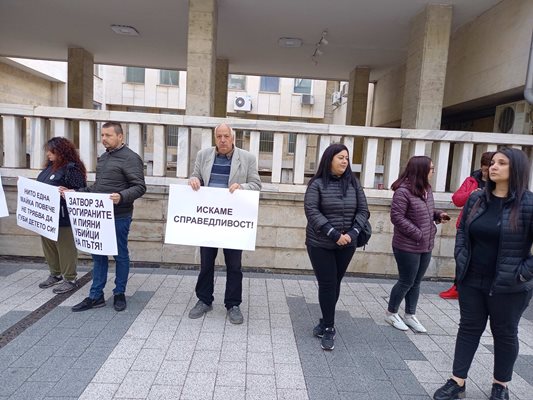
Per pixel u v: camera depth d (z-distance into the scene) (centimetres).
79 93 1141
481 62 702
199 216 386
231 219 384
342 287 512
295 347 347
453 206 539
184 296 450
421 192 360
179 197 386
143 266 553
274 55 1098
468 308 277
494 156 264
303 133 544
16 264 537
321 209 337
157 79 2252
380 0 682
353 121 1204
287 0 707
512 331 266
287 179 888
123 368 300
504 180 259
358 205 342
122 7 797
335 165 333
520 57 593
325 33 878
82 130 542
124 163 384
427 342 369
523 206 253
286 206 546
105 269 406
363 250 547
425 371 319
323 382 296
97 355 317
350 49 1004
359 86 1191
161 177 549
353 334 379
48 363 303
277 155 552
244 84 2323
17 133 545
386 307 450
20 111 529
